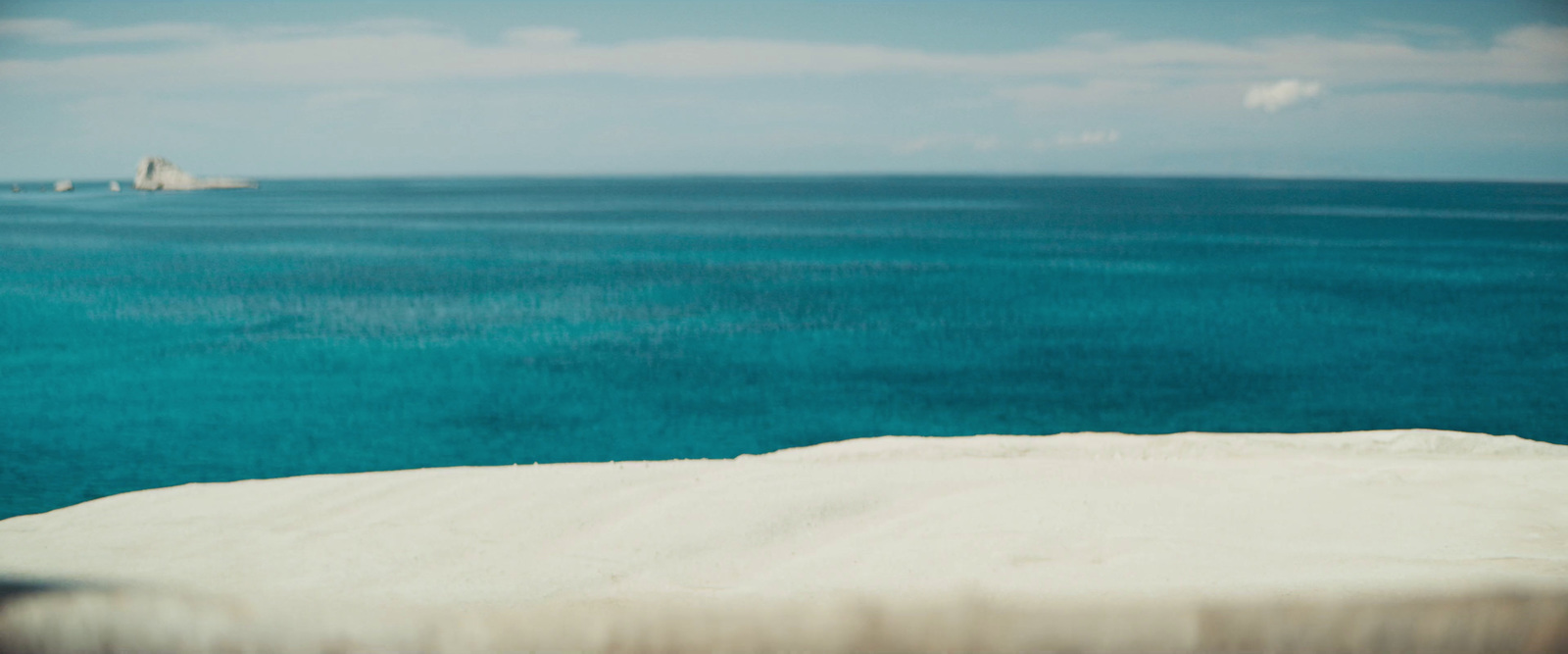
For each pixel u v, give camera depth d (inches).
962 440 383.2
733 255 2153.1
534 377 828.0
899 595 188.4
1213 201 5974.4
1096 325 1120.2
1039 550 214.4
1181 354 931.3
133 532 239.8
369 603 189.6
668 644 171.0
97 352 941.2
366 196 7431.1
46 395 748.0
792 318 1176.2
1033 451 367.2
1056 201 5974.4
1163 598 181.8
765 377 826.2
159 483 518.6
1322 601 177.9
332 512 260.1
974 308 1263.5
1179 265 1875.0
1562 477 275.9
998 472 304.8
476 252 2247.8
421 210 4884.4
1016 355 926.4
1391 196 7224.4
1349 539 219.6
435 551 223.0
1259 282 1567.4
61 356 919.0
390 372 846.5
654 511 256.4
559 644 171.0
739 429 651.5
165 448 595.8
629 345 983.0
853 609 183.0
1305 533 225.1
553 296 1391.5
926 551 216.7
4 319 1162.0
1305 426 658.2
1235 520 239.9
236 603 189.8
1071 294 1409.9
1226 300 1339.8
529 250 2311.8
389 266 1887.3
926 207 5123.0
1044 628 172.9
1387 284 1536.7
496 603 189.3
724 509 257.4
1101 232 2930.6
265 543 228.4
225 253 2204.7
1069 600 182.9
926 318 1173.7
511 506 263.0
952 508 259.6
